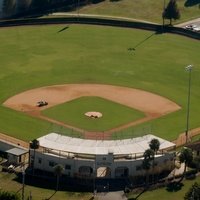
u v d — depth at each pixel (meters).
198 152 161.62
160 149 154.62
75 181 148.00
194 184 135.50
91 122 183.25
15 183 145.62
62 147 153.62
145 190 143.62
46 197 139.25
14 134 173.75
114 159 150.12
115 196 141.00
